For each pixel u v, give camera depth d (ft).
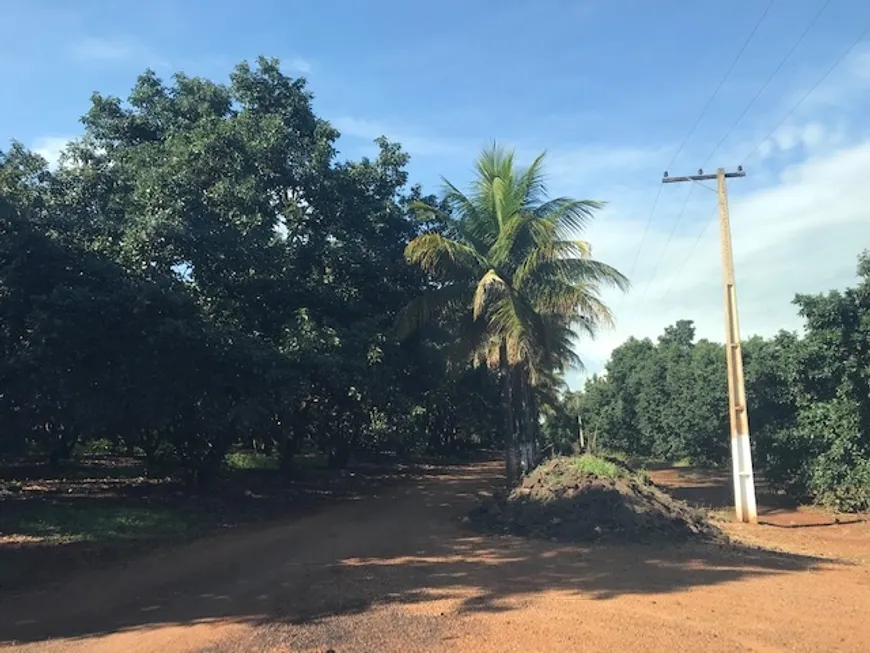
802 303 60.59
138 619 24.45
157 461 64.75
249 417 47.88
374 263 67.05
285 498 64.34
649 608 25.48
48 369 41.60
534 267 62.49
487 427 108.37
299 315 56.18
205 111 64.59
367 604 26.50
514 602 26.61
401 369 72.02
